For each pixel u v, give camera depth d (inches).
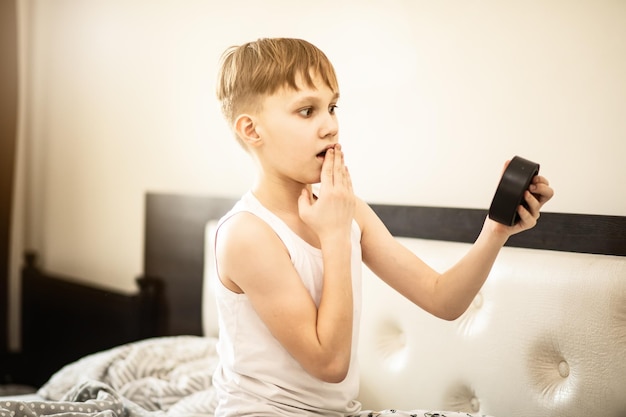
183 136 97.4
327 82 42.4
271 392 42.6
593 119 52.9
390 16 69.0
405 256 46.2
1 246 121.9
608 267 47.8
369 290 63.8
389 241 47.0
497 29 59.6
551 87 55.6
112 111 110.1
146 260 99.1
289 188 44.7
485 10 60.6
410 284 45.6
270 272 41.4
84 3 115.1
